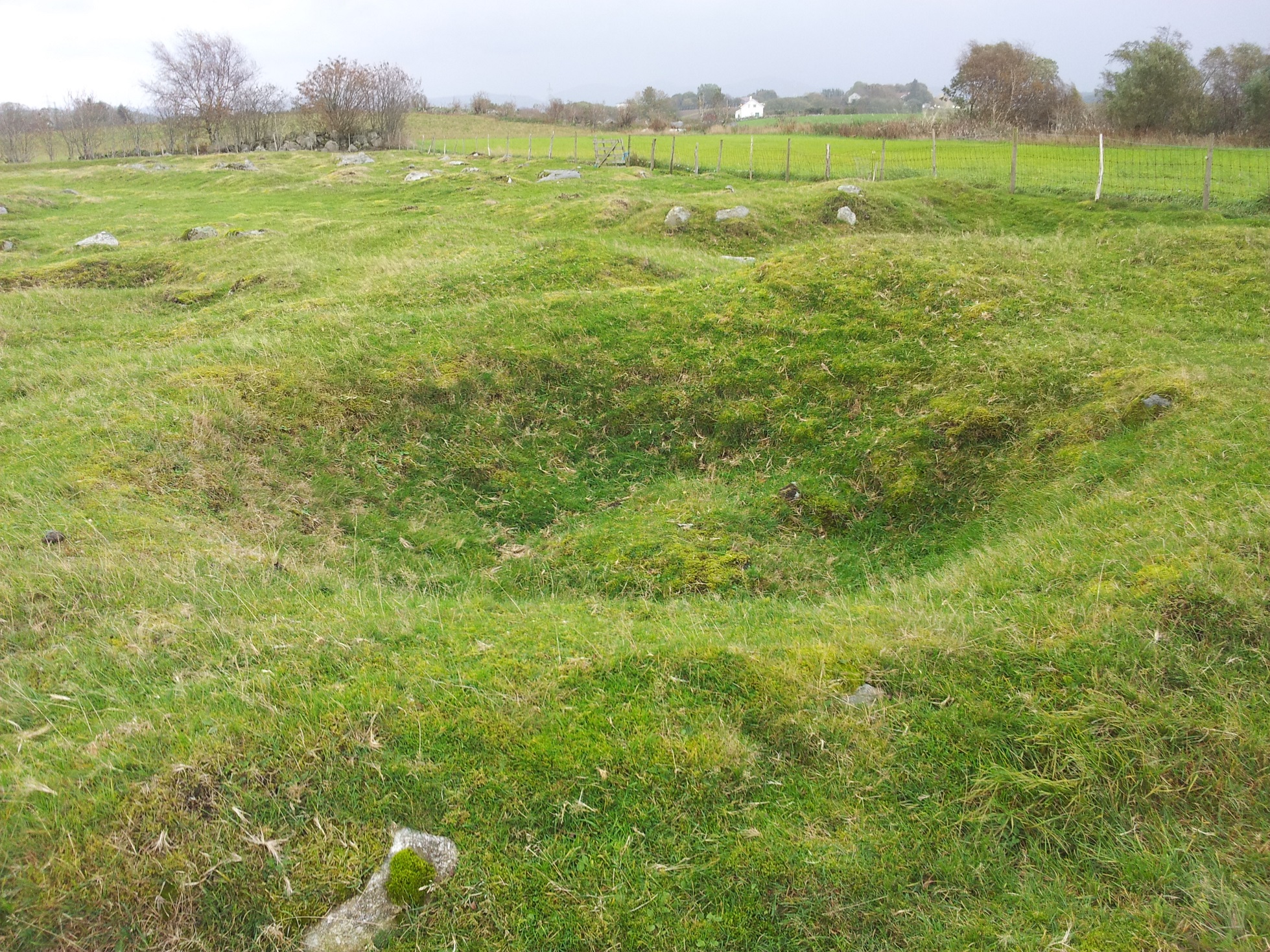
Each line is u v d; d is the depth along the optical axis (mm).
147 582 5949
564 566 7551
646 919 3842
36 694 4781
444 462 8914
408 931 3756
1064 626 5516
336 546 7438
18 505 6992
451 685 4918
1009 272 12758
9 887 3592
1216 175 25281
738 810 4340
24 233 23516
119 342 13375
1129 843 4316
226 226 23406
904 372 9977
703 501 8430
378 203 28297
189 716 4555
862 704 5051
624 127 60500
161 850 3803
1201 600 5438
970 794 4516
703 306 11797
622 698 4988
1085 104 52750
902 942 3877
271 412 9102
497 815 4188
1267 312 11703
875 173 27688
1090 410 8758
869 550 7914
